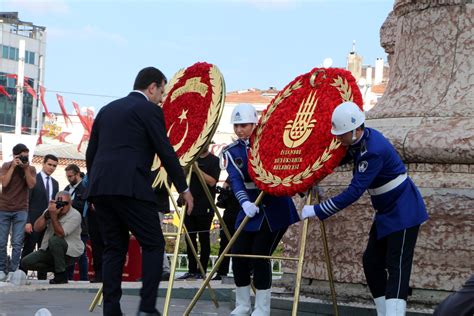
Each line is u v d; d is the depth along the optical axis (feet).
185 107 27.40
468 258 24.73
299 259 22.86
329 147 22.95
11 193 44.34
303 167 23.38
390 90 28.86
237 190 24.82
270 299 26.55
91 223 43.47
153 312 22.80
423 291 25.27
